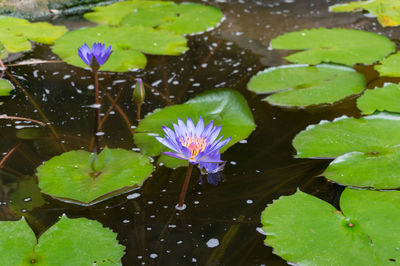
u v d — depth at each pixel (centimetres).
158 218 251
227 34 314
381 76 289
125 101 281
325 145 264
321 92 282
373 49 299
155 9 326
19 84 286
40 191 255
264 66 297
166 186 257
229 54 303
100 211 252
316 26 319
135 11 324
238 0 340
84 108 279
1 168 260
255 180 259
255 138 270
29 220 250
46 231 246
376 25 319
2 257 242
